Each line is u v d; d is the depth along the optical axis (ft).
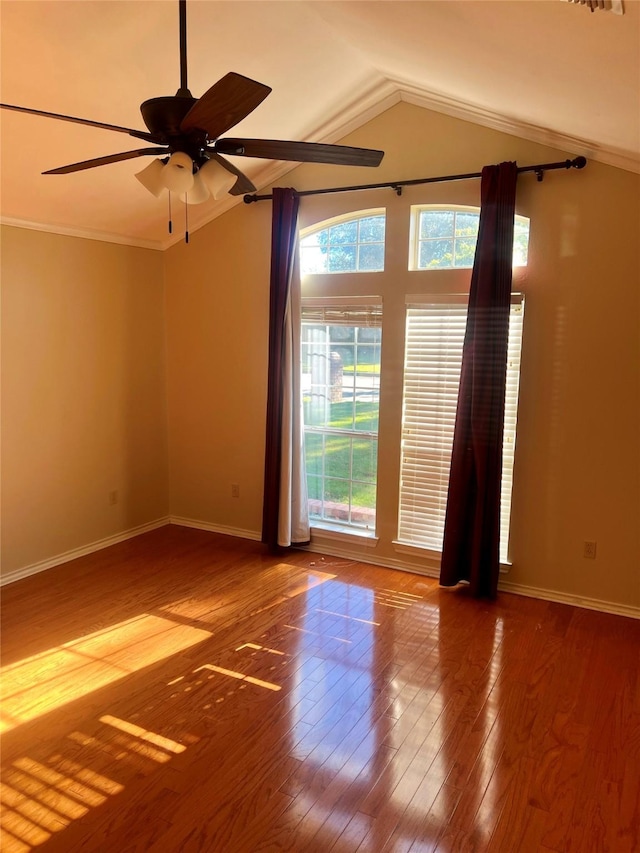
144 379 16.15
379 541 14.32
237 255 15.14
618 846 6.57
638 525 11.68
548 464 12.27
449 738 8.30
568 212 11.51
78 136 10.55
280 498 14.62
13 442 13.05
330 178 13.73
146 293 15.89
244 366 15.52
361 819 6.91
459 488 12.50
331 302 14.10
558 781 7.52
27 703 9.00
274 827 6.80
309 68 11.09
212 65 10.01
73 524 14.61
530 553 12.66
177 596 12.64
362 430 14.37
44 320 13.42
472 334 12.03
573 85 7.75
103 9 8.14
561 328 11.84
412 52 9.46
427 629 11.33
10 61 8.59
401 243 13.11
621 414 11.57
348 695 9.27
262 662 10.18
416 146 12.74
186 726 8.52
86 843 6.59
